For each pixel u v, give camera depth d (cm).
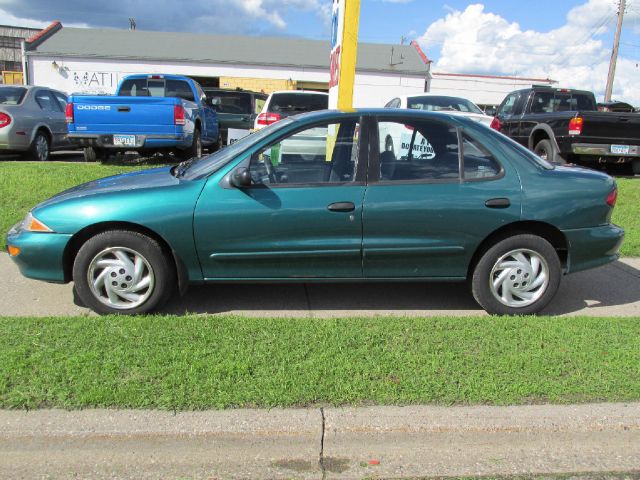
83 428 302
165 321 434
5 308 474
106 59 3067
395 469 299
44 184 828
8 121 1090
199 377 347
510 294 475
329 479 291
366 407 326
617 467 306
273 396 329
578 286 575
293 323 436
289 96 1094
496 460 308
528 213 461
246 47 3359
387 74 3212
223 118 1546
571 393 344
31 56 3036
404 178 459
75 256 461
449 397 336
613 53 3288
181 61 3095
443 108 1127
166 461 298
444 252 462
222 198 444
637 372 371
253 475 292
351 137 462
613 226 495
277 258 454
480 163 468
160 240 452
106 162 1070
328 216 448
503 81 3634
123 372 350
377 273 468
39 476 287
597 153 1085
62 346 384
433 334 422
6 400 319
